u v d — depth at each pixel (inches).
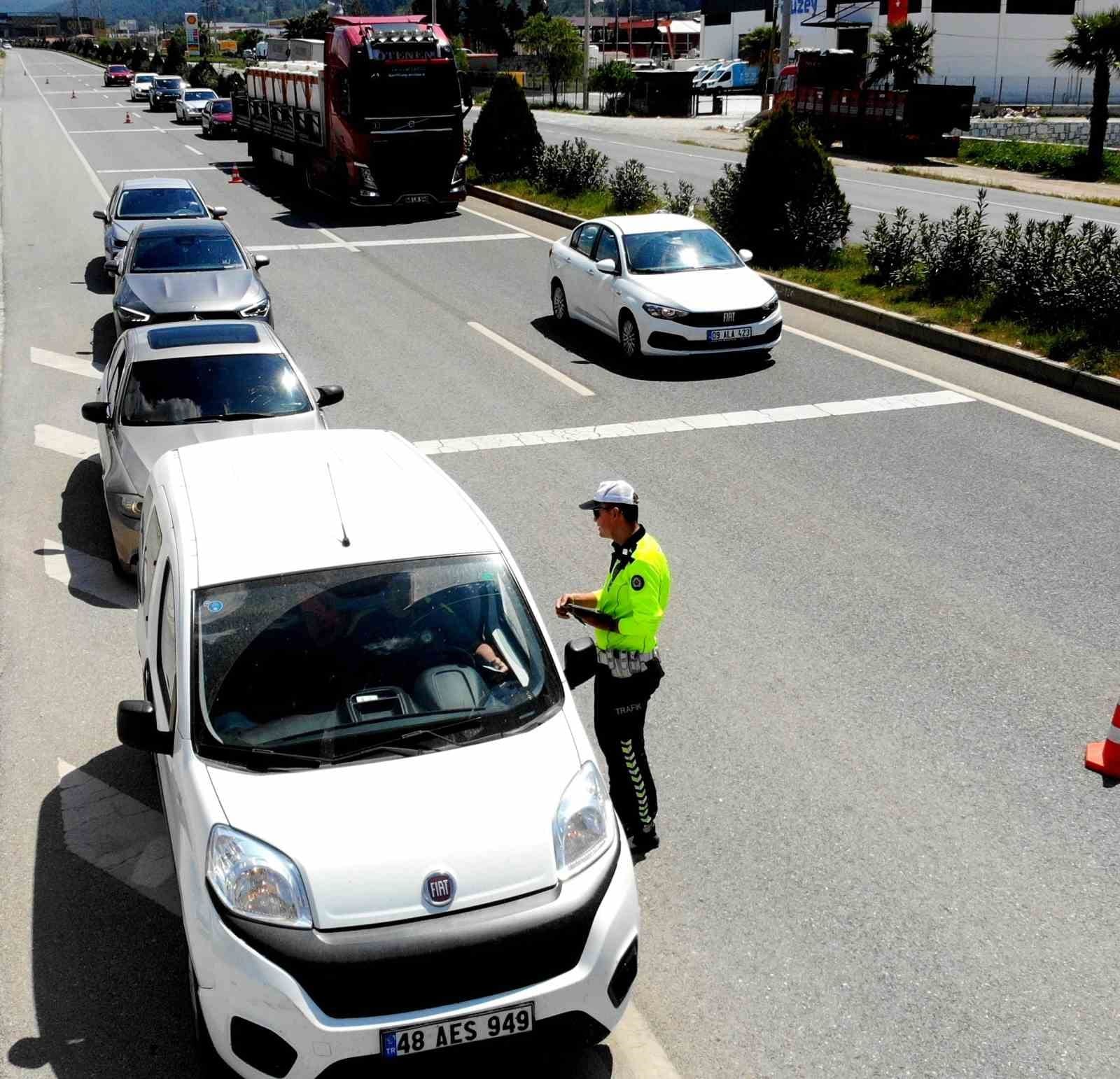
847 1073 162.9
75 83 3513.8
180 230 557.9
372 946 140.8
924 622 297.7
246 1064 142.3
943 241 653.9
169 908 195.6
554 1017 145.6
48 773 236.5
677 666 277.6
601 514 200.2
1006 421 456.8
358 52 919.7
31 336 599.5
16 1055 163.3
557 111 2495.1
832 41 2431.1
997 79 2463.1
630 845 211.5
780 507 375.6
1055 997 176.9
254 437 222.1
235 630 171.3
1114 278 518.9
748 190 741.3
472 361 558.3
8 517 369.4
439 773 158.2
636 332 535.5
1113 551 339.0
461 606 179.5
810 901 198.2
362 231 931.3
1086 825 218.1
